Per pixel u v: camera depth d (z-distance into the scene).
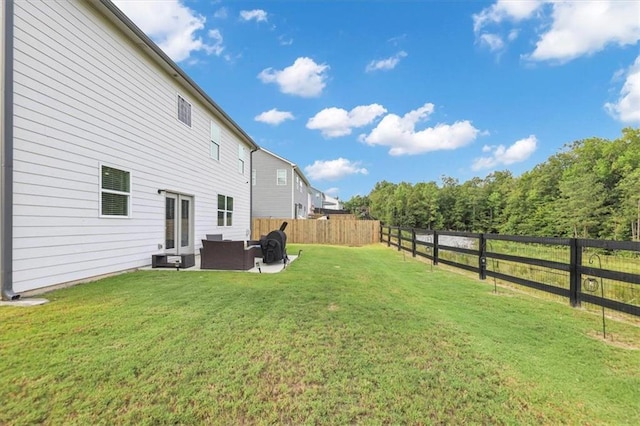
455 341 3.23
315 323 3.65
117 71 6.52
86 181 5.74
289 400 2.17
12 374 2.37
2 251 4.31
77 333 3.16
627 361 2.85
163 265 7.53
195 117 10.01
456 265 7.93
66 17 5.28
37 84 4.77
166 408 2.05
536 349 3.08
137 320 3.58
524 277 6.22
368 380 2.44
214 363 2.63
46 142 4.93
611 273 4.10
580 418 2.06
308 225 18.84
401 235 13.35
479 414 2.07
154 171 7.86
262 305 4.32
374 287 5.73
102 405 2.06
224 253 7.40
